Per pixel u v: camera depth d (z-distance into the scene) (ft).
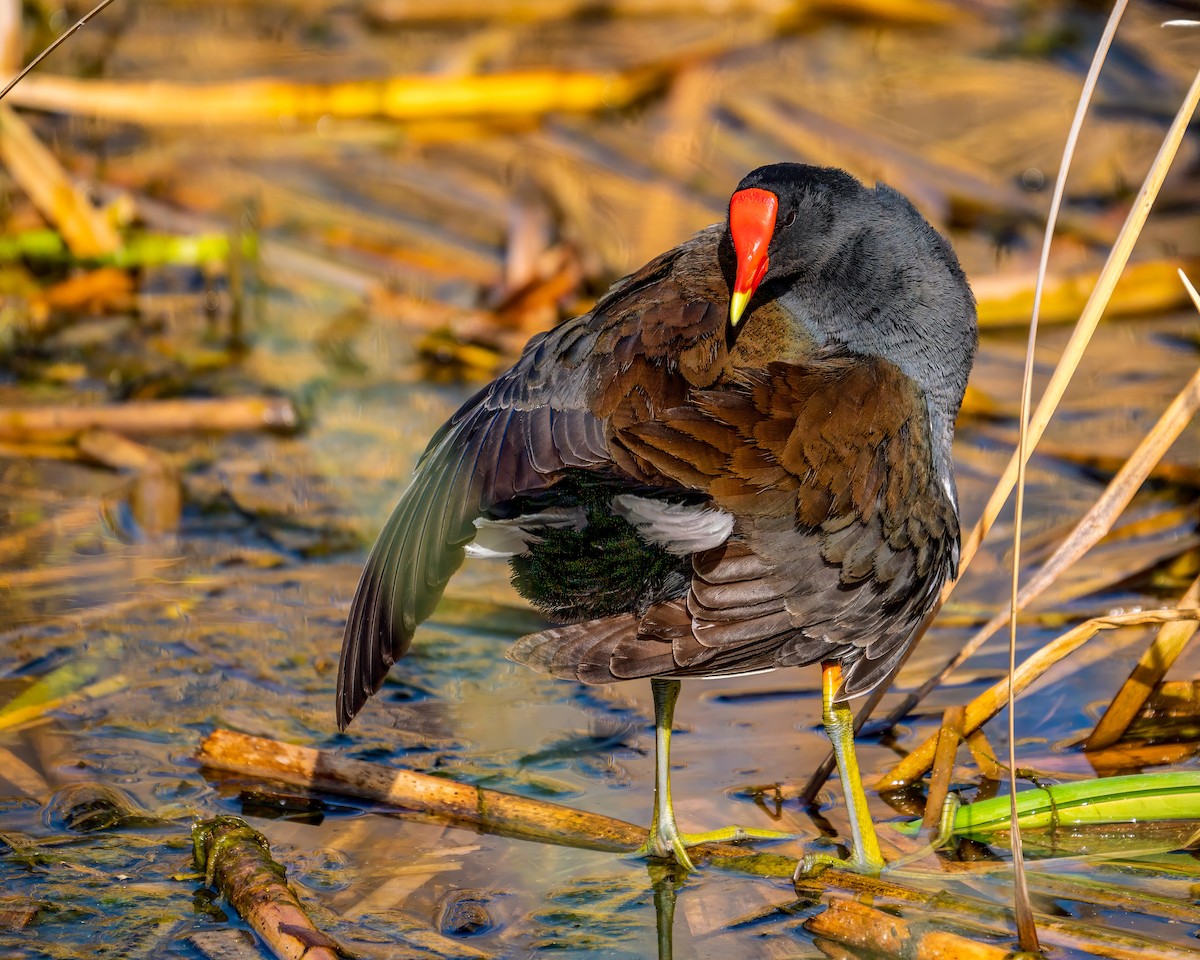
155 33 57.77
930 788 23.48
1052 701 26.68
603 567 21.16
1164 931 20.49
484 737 26.17
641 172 49.03
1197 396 23.84
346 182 49.32
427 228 47.03
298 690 27.37
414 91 50.85
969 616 29.45
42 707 26.43
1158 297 42.55
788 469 20.85
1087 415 37.58
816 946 20.49
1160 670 24.89
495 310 42.57
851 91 53.47
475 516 20.90
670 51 56.03
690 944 20.59
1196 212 46.47
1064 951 19.75
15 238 43.78
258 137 51.37
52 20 55.52
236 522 33.37
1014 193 47.19
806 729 26.32
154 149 50.80
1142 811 22.91
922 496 22.21
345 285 44.01
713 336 21.77
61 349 41.04
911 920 20.83
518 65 54.80
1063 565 24.61
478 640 29.55
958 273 24.13
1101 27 56.18
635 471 20.45
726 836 23.08
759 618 21.07
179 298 44.21
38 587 30.42
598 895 21.75
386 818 23.57
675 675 20.88
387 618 21.29
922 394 22.99
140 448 35.40
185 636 28.96
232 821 22.33
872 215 23.24
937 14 57.93
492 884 21.93
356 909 21.25
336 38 57.72
